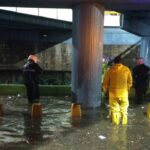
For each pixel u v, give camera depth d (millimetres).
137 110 16156
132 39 36125
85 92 16688
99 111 15773
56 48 36500
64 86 20797
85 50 16625
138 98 17891
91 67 16656
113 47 36125
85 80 16672
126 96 12664
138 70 17797
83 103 16719
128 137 11164
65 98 19719
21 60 36406
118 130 12070
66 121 13492
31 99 17844
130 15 27688
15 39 36250
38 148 9883
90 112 15484
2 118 13977
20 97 19781
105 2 16516
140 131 12000
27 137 11117
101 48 16984
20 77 36562
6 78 36531
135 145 10266
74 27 17047
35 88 17656
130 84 12656
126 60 36156
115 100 12664
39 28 34719
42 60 36531
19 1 16844
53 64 36531
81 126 12648
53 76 36656
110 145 10227
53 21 32656
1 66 36250
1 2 17172
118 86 12508
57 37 36406
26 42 36344
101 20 16891
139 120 13875
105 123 13156
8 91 20766
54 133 11617
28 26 32906
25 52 36406
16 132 11758
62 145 10195
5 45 36219
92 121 13500
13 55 36375
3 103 17609
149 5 17094
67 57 36531
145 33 29750
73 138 10984
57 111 15609
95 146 10102
